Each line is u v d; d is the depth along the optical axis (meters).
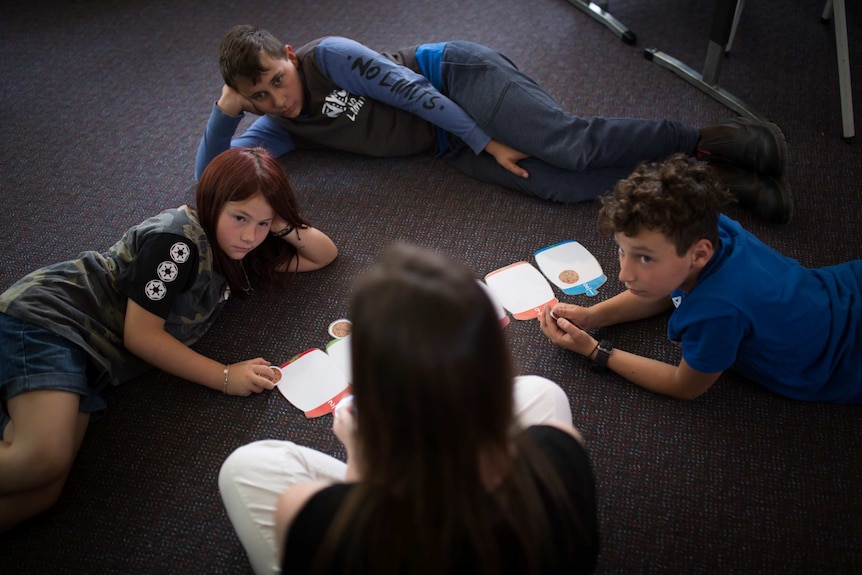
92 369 1.50
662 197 1.23
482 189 2.05
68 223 2.00
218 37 2.66
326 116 2.06
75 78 2.51
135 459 1.50
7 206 2.06
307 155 2.20
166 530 1.38
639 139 1.88
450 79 2.02
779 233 1.85
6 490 1.29
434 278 0.67
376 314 0.66
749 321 1.34
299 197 2.05
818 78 2.27
